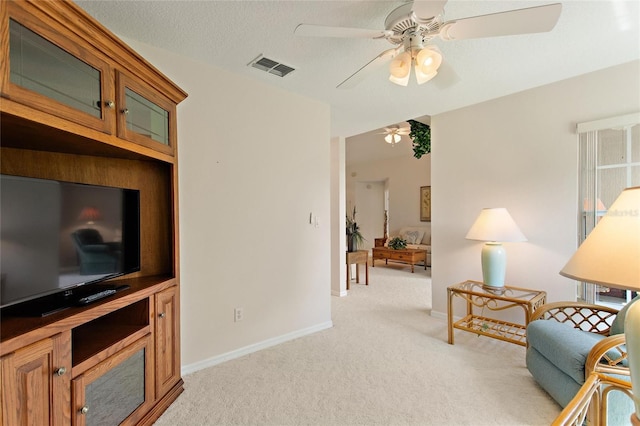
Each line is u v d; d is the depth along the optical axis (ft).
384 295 14.47
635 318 2.86
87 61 4.34
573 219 8.52
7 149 5.12
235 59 7.35
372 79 8.47
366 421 5.62
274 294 9.02
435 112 11.23
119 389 4.96
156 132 5.98
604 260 3.00
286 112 9.32
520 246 9.44
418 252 20.54
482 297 8.65
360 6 5.44
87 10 5.46
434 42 6.60
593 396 3.85
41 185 4.35
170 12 5.57
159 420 5.64
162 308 5.98
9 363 3.33
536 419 5.64
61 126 3.95
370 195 29.84
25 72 3.55
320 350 8.55
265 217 8.82
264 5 5.40
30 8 3.55
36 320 3.92
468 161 10.57
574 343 5.70
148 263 6.72
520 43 6.66
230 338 8.05
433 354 8.27
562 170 8.67
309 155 9.99
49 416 3.76
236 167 8.17
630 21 5.88
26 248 4.11
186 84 7.24
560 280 8.73
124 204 5.84
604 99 7.97
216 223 7.79
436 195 11.44
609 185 7.95
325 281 10.43
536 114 9.09
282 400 6.24
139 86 5.41
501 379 7.00
